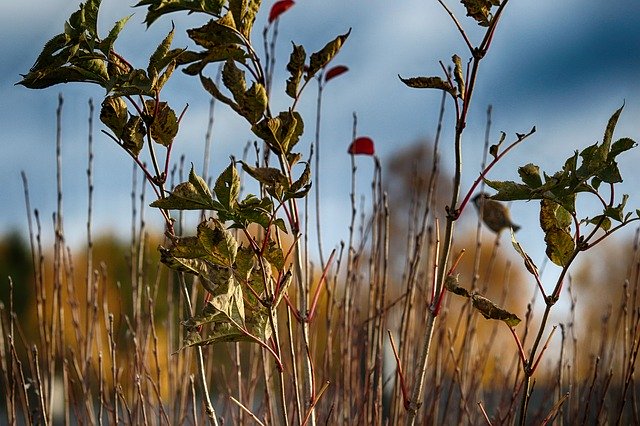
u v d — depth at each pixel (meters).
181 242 1.42
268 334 1.45
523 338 1.76
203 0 1.50
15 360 1.75
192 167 1.42
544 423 1.54
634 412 1.80
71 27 1.43
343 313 1.89
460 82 1.45
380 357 1.81
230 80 1.50
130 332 1.87
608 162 1.43
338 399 1.86
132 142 1.46
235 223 1.43
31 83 1.44
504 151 1.45
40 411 1.77
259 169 1.42
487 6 1.44
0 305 1.85
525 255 1.46
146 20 1.49
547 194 1.44
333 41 1.54
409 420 1.47
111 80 1.43
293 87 1.55
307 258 1.72
